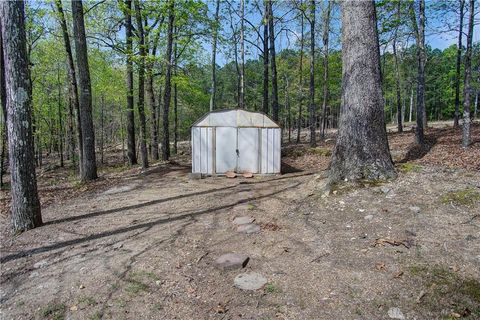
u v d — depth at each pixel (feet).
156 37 36.27
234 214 18.33
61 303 10.51
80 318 9.66
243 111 32.27
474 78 68.03
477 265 10.23
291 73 89.97
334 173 19.42
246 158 32.27
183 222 17.70
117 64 45.37
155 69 41.11
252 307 9.48
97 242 15.62
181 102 73.87
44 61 53.36
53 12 35.17
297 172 32.78
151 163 47.34
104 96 67.10
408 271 10.39
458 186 15.89
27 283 12.05
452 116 146.92
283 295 9.93
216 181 29.68
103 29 39.24
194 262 12.61
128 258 13.43
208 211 19.48
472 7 29.91
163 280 11.39
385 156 18.57
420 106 35.63
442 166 20.35
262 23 52.42
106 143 107.24
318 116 135.03
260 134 32.19
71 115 61.67
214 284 10.91
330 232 14.01
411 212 14.34
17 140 17.85
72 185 32.94
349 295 9.59
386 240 12.37
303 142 67.77
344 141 19.13
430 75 132.67
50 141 84.64
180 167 39.47
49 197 27.63
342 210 16.03
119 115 80.84
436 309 8.63
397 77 60.64
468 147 29.66
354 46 18.76
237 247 13.75
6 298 11.12
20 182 18.01
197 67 61.67
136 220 18.78
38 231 17.90
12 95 17.74
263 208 19.06
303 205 17.99
